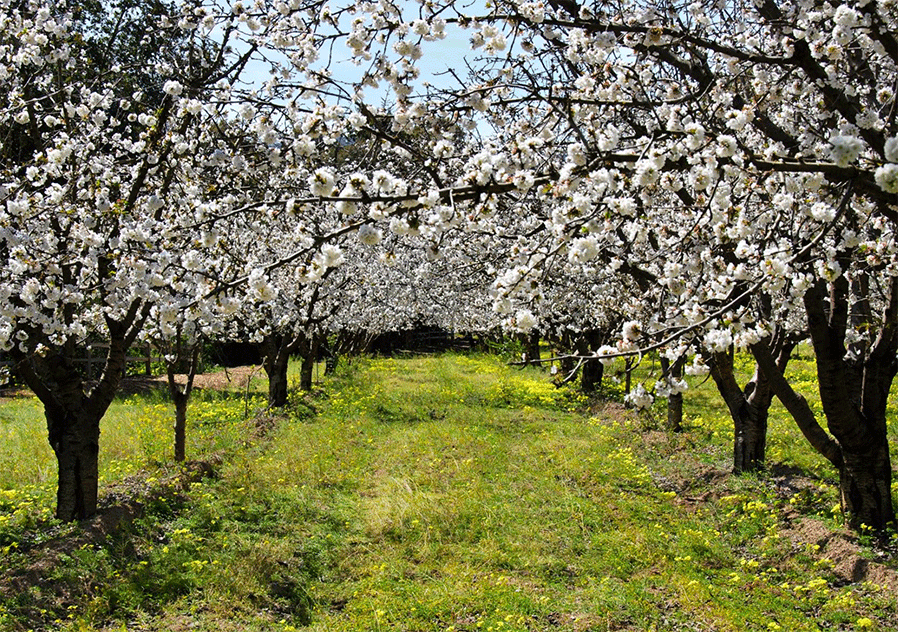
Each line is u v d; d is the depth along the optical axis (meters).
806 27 4.20
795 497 6.98
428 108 4.21
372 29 4.05
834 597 5.21
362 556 6.12
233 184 6.89
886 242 4.10
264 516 7.08
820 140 4.83
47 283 5.59
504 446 9.95
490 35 4.17
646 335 3.53
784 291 6.27
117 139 7.55
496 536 6.46
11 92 6.25
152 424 11.32
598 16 4.68
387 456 9.55
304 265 3.10
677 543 6.27
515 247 3.88
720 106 4.41
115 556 5.88
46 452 9.25
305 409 13.05
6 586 5.12
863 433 6.07
